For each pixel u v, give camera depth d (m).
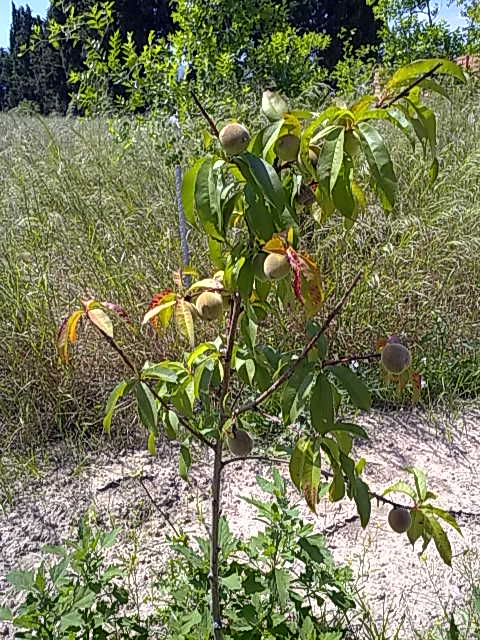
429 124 1.15
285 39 4.80
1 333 3.39
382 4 10.54
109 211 4.35
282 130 1.18
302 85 4.84
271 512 2.00
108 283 3.68
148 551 2.53
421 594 2.29
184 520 2.73
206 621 1.78
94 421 3.32
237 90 4.33
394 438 3.30
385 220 4.13
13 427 3.25
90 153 5.11
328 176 1.06
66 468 3.06
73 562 2.03
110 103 4.31
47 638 1.67
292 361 1.47
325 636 1.77
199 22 4.43
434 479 2.98
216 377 1.59
